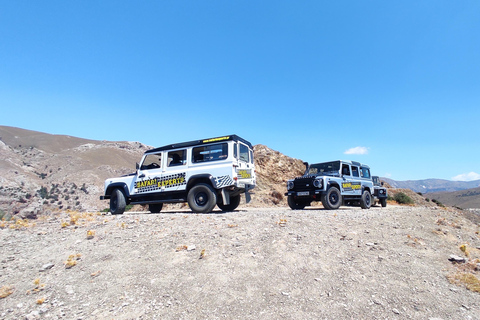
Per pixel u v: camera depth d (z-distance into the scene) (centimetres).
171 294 385
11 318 344
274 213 865
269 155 2686
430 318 353
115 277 427
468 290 423
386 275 449
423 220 842
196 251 507
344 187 1212
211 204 841
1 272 445
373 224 720
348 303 375
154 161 960
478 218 2242
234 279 420
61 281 420
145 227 650
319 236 591
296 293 393
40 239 582
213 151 884
